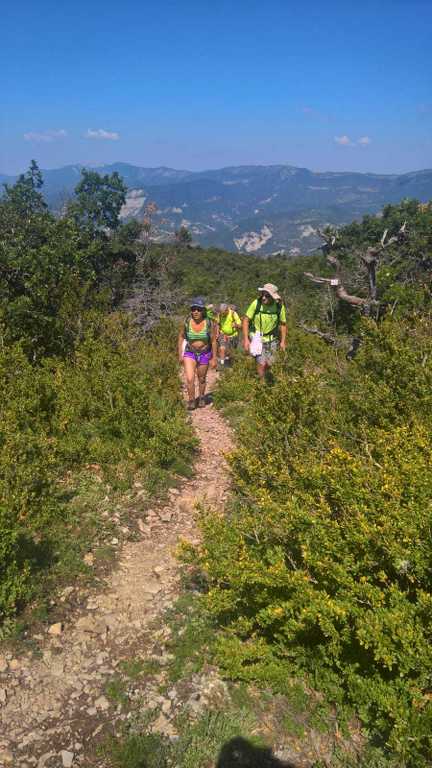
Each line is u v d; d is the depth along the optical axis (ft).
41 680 10.98
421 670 8.94
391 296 49.47
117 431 22.39
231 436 25.20
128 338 39.55
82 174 109.50
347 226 114.93
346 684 10.23
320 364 31.55
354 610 9.92
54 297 38.83
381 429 17.78
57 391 24.90
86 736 9.82
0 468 16.51
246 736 9.70
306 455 16.61
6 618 12.37
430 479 11.77
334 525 11.39
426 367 20.07
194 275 169.78
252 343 29.27
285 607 10.61
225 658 10.97
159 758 9.32
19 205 75.87
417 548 10.30
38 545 14.97
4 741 9.66
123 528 16.66
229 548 12.57
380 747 9.33
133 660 11.57
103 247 95.45
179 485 20.13
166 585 14.16
